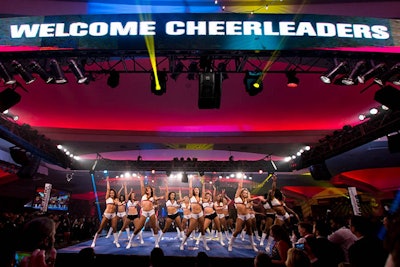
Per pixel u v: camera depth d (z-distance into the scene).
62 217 15.36
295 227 10.43
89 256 3.71
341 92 9.32
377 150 12.48
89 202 27.34
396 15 6.68
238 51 5.48
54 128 12.04
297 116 11.23
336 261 3.95
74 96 9.78
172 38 5.46
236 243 10.68
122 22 5.52
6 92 6.76
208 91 6.20
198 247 9.22
